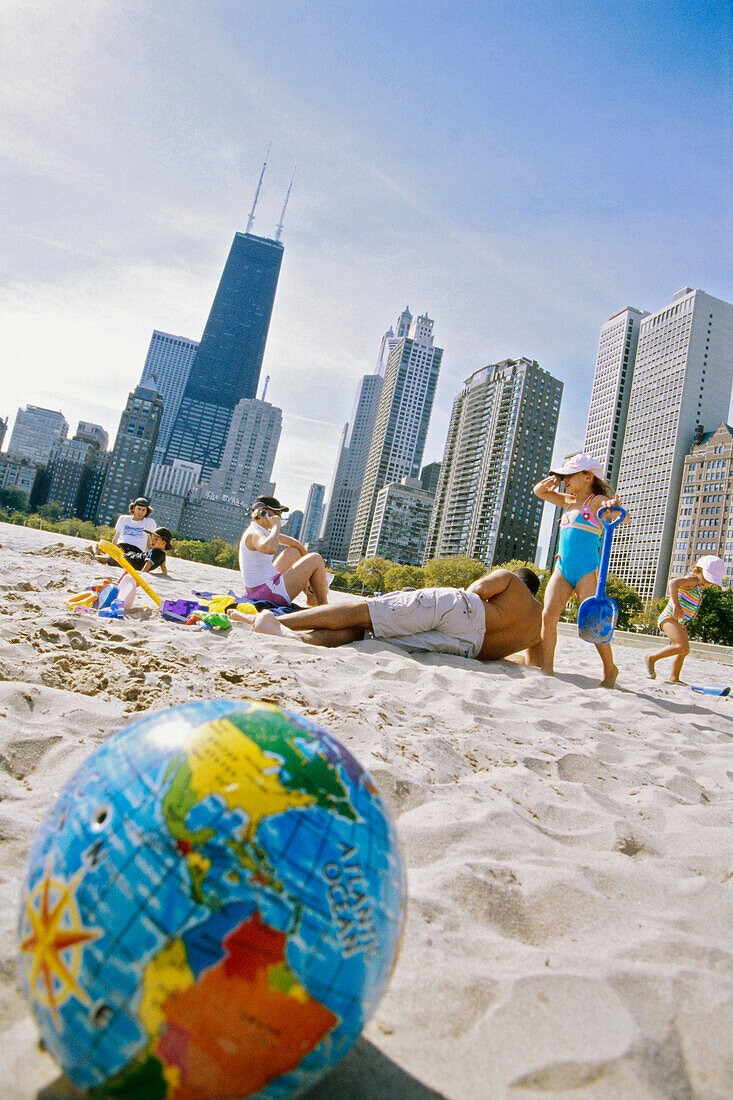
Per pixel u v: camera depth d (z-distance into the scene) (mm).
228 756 1102
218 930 961
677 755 3941
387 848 1164
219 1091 975
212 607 6504
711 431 159250
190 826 1015
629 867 2312
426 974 1593
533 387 161375
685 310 164750
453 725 3820
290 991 975
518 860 2258
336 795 1134
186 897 971
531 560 162125
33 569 7926
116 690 3391
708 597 63688
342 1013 1033
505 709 4312
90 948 976
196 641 4934
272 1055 976
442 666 5328
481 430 169875
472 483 169750
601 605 5863
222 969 950
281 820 1051
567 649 11977
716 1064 1418
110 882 995
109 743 1193
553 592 6145
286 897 998
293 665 4578
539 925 1919
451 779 2965
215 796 1046
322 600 7000
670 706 5656
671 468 157375
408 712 3910
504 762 3314
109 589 5859
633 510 168000
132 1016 953
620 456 184500
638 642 21484
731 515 139750
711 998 1630
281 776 1098
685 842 2652
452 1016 1466
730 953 1854
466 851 2266
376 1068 1292
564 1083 1314
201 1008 944
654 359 174000
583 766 3441
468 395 177375
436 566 106438
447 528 176000
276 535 6637
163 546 11023
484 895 2002
